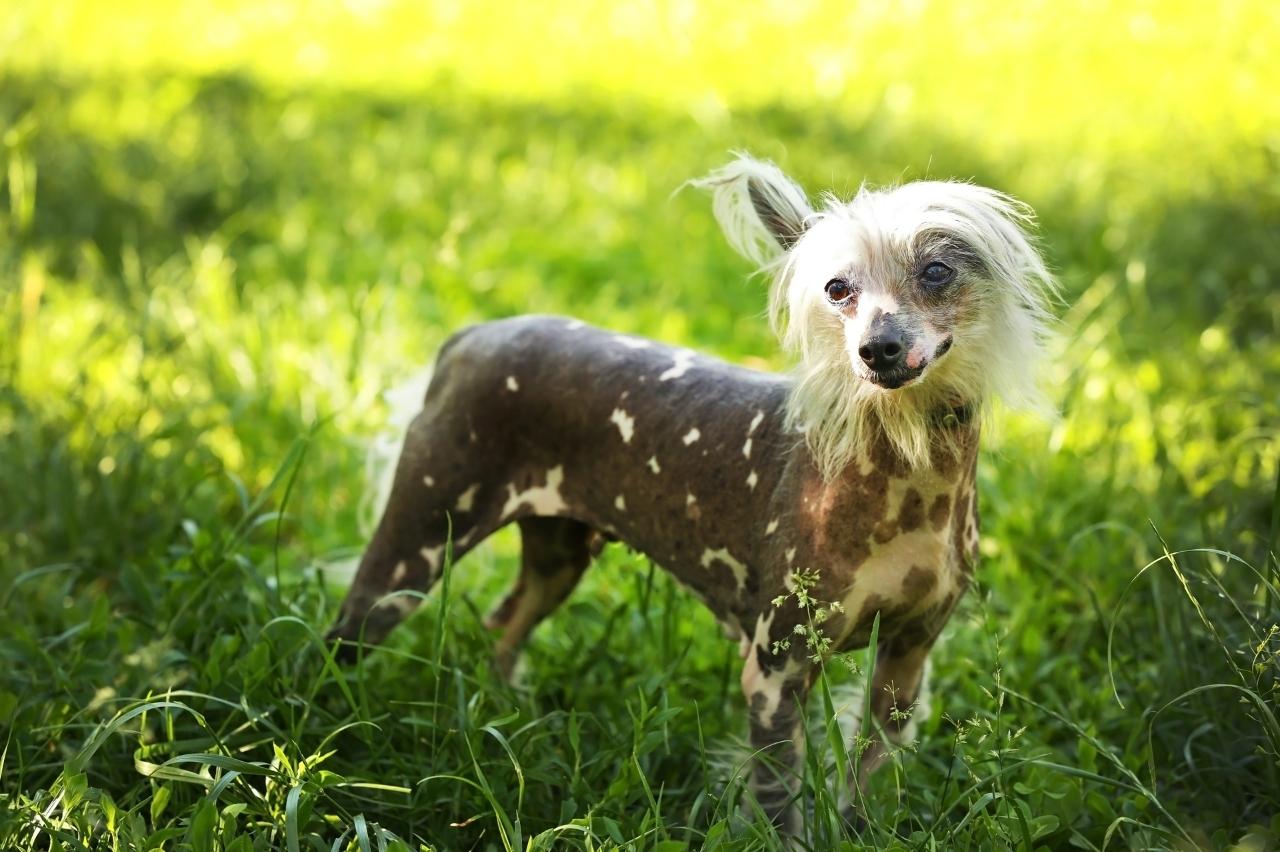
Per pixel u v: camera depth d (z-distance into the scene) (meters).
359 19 12.45
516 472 4.08
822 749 3.46
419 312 6.96
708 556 3.81
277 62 11.18
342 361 6.20
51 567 4.44
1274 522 3.79
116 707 3.94
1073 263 7.43
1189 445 5.63
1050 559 5.04
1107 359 6.18
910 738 3.81
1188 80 9.73
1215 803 3.76
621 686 4.36
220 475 5.45
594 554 4.51
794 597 3.54
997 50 10.75
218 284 6.86
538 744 3.99
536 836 3.35
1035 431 5.69
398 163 8.97
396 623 4.16
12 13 12.11
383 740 3.98
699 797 3.46
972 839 3.43
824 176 8.38
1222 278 7.24
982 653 4.55
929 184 3.42
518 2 12.84
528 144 9.38
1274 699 3.56
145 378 5.80
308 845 3.43
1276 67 9.84
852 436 3.43
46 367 6.13
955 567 3.59
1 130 8.65
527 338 4.03
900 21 11.55
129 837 3.32
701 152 9.04
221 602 4.28
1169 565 4.37
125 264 7.12
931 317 3.31
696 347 6.80
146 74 10.68
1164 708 3.66
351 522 5.47
